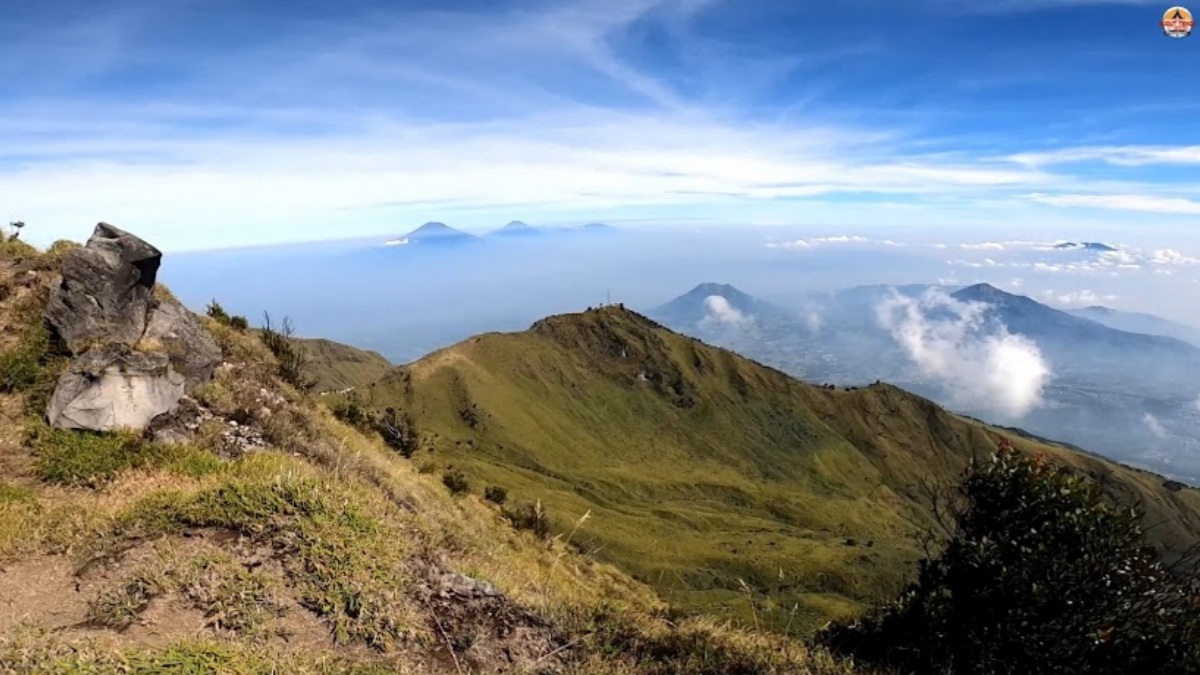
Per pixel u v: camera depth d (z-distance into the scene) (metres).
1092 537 8.30
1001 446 9.73
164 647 5.79
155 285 19.38
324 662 6.05
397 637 6.84
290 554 7.71
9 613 7.00
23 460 12.83
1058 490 8.80
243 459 14.29
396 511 10.93
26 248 20.16
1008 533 8.89
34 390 14.51
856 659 9.25
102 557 8.10
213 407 16.70
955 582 8.98
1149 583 8.22
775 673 7.76
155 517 8.73
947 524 9.68
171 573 7.20
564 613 8.47
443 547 10.55
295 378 25.64
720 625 9.23
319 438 18.55
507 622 7.72
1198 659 7.63
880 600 10.42
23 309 16.72
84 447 13.23
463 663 6.77
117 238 16.50
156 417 14.98
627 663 7.46
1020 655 8.09
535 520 30.59
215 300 26.95
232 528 8.24
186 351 17.38
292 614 6.83
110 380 14.41
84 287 15.91
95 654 5.53
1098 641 7.74
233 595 6.87
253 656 5.84
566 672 7.04
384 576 7.60
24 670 5.32
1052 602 8.10
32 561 8.44
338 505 8.80
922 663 8.86
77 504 11.02
